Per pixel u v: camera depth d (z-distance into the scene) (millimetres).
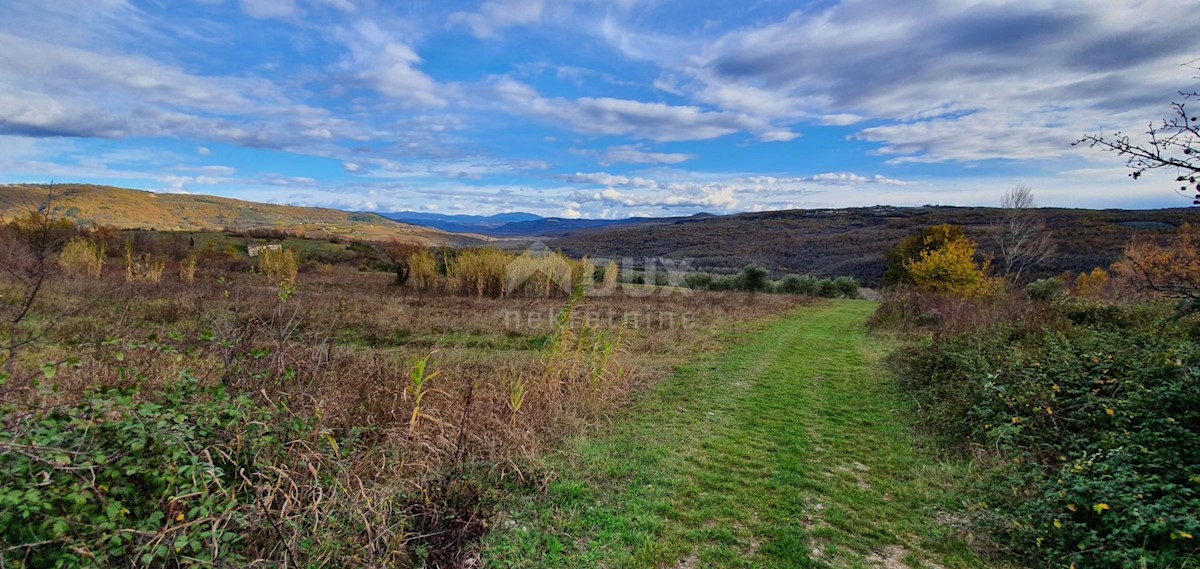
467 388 4805
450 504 3293
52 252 4105
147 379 3920
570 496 3623
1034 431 4289
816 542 3170
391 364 6051
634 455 4453
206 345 4465
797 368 8352
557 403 5355
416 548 2814
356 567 2510
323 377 4590
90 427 2707
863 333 12555
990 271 25656
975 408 4875
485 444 3994
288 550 2400
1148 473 3354
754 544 3125
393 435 3732
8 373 2873
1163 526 2637
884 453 4660
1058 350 5438
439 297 15586
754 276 30938
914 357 7566
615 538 3105
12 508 2244
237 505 2617
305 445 3199
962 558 2998
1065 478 3326
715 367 8203
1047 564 2850
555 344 6086
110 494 2549
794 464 4363
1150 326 6250
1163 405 3924
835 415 5828
